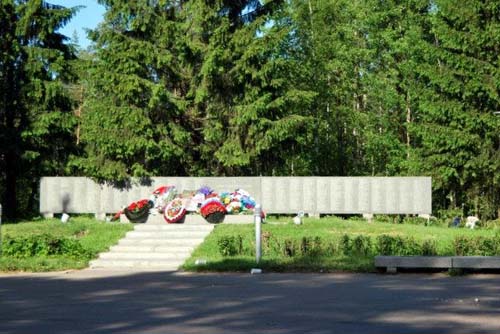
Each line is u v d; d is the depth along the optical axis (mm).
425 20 37656
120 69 28672
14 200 32781
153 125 29375
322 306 11547
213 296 12875
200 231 23578
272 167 31891
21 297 12914
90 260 19750
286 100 29547
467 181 33031
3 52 31453
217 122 29875
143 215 25484
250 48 28609
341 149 41781
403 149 38156
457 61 31578
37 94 31219
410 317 10430
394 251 19047
